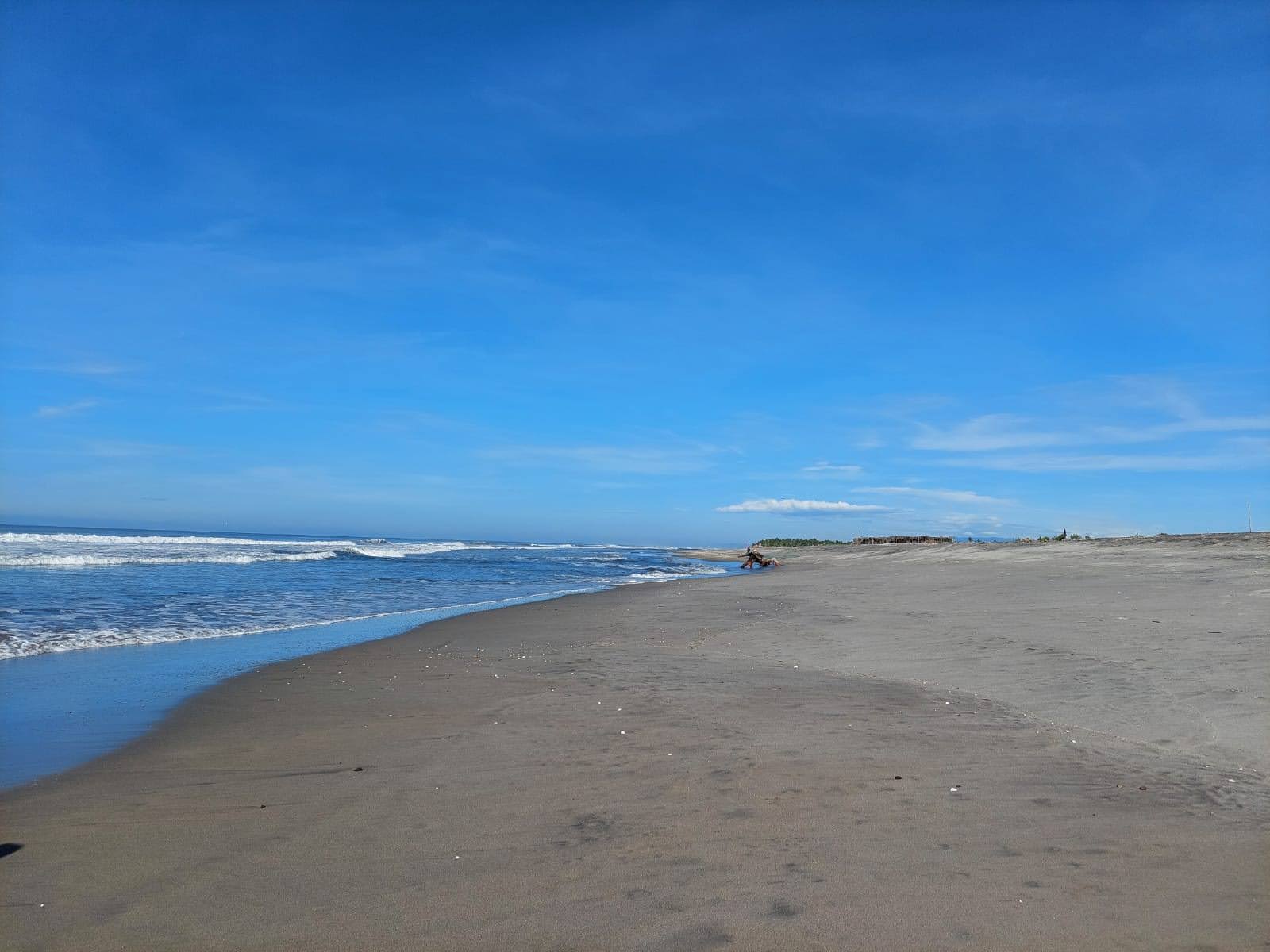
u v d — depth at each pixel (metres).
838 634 12.97
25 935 3.33
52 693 8.51
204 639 12.76
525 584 27.70
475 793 5.18
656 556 72.69
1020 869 3.87
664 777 5.43
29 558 29.61
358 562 40.16
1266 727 6.17
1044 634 11.06
